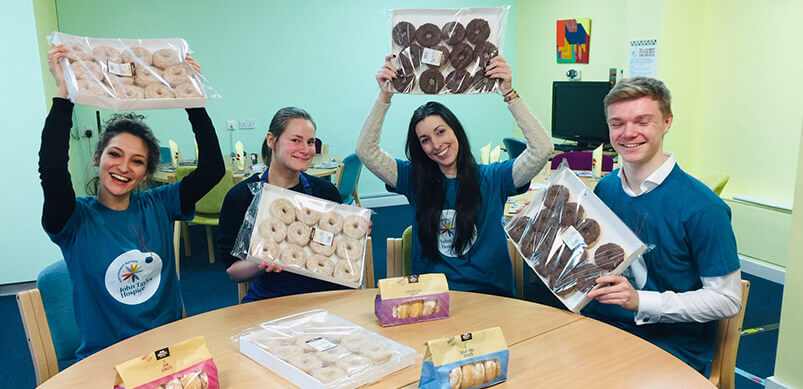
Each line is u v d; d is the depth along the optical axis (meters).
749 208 4.27
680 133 4.70
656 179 1.85
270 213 1.84
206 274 4.47
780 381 2.59
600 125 5.57
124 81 1.67
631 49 4.68
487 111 6.94
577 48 5.96
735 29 4.34
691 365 1.84
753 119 4.29
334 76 6.10
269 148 2.21
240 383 1.42
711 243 1.76
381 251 4.95
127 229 1.88
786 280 2.52
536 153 2.09
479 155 6.99
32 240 4.19
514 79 7.00
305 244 1.82
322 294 1.99
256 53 5.73
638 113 1.77
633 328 1.89
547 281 1.76
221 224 2.18
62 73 1.68
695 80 4.63
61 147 1.72
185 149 5.55
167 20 5.36
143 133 1.83
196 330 1.72
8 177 4.06
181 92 1.73
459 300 1.94
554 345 1.61
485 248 2.16
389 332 1.69
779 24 4.03
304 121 2.10
